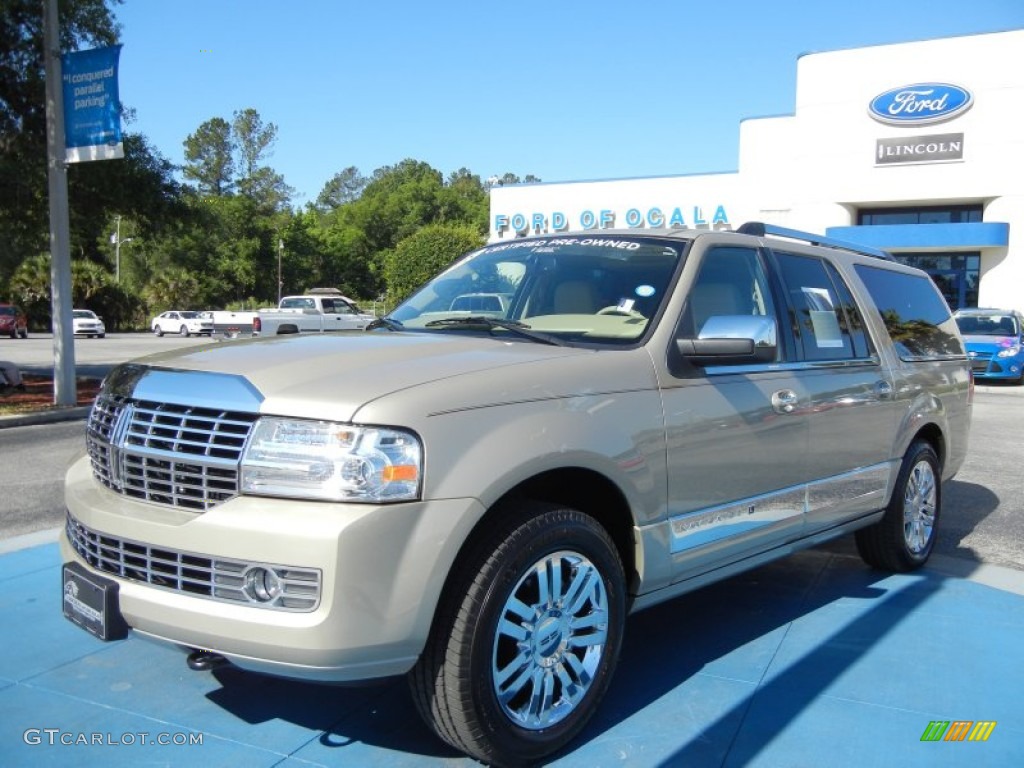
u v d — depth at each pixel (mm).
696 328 3871
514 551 2928
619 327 3789
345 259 105938
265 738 3301
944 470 5957
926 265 32500
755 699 3674
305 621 2635
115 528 2963
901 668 4008
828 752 3244
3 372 15594
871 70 31938
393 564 2693
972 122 30516
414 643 2746
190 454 2898
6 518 6676
